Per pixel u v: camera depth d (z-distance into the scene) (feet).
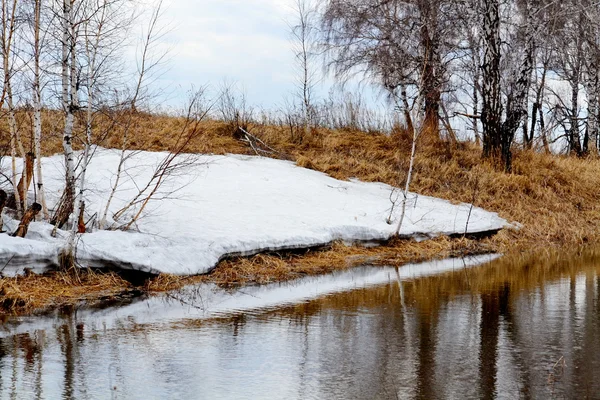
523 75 73.10
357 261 45.78
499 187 68.74
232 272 38.75
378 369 22.25
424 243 53.11
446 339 26.13
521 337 26.50
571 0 86.12
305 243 45.32
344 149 74.08
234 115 75.05
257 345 25.07
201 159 62.08
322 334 26.73
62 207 37.63
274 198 54.95
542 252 53.62
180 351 24.16
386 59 76.02
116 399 19.24
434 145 76.69
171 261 36.68
